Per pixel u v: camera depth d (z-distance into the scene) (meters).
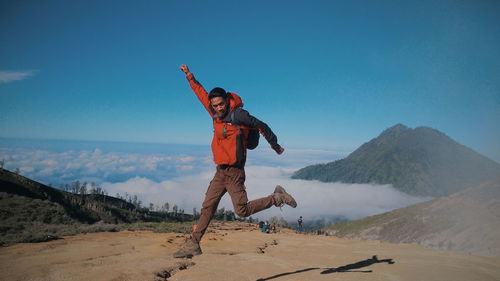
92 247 9.99
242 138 4.11
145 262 7.03
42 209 59.53
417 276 6.27
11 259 7.53
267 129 4.09
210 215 4.45
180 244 11.09
